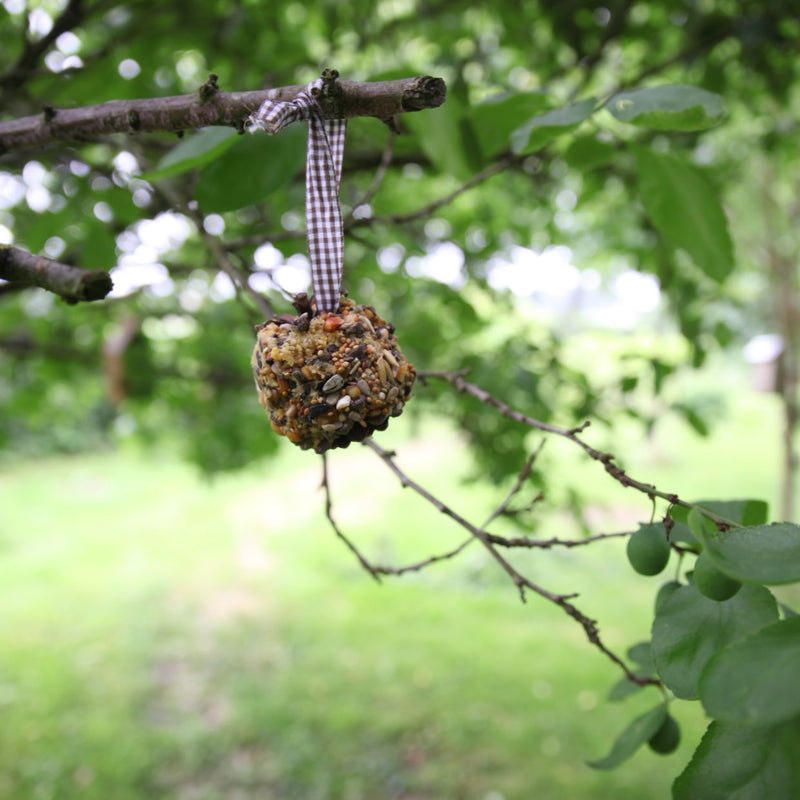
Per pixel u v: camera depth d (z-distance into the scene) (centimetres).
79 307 383
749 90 362
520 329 353
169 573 885
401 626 724
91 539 1026
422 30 358
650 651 121
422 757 521
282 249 238
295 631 718
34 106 206
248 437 448
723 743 80
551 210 369
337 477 1346
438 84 88
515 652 662
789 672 68
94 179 263
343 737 544
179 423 489
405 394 105
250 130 88
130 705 585
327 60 303
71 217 234
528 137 131
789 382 608
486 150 168
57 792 482
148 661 658
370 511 1134
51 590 827
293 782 499
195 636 710
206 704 590
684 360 300
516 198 402
